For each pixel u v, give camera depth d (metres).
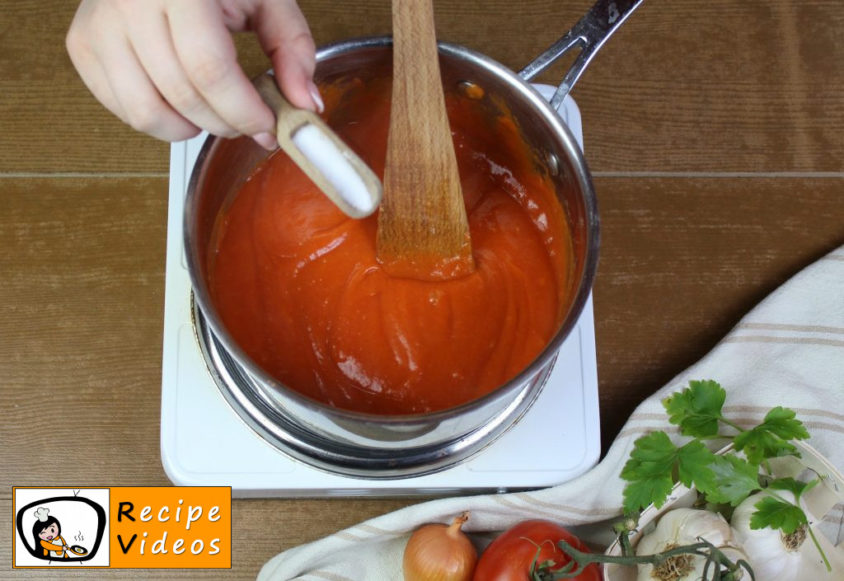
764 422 0.91
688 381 0.96
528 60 1.09
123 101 0.66
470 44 1.09
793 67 1.11
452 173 0.79
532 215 0.94
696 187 1.07
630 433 0.94
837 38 1.12
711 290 1.04
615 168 1.07
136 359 1.00
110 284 1.02
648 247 1.05
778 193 1.07
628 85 1.10
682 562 0.89
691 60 1.11
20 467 0.97
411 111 0.74
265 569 0.94
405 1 0.69
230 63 0.62
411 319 0.87
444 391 0.85
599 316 1.03
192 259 0.73
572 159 0.80
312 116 0.62
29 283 1.01
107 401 0.99
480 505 0.92
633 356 1.03
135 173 1.05
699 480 0.87
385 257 0.87
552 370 0.93
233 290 0.87
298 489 0.91
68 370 0.99
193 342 0.92
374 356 0.86
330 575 0.94
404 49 0.71
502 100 0.84
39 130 1.05
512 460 0.91
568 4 1.11
